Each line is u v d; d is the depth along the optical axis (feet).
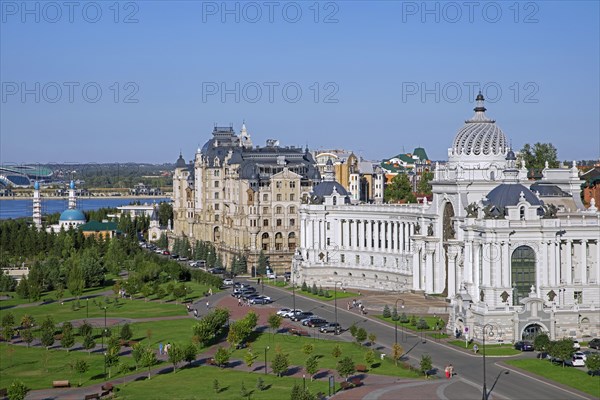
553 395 560.61
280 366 623.77
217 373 642.63
